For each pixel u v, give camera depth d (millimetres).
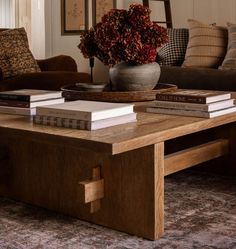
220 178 2477
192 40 4082
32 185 2057
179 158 1929
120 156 1736
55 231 1782
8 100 2037
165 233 1757
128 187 1734
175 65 4219
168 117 1937
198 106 1943
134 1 6109
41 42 5824
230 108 2041
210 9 5770
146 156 1674
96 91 2334
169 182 2404
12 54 3939
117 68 2373
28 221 1881
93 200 1757
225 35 4129
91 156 1815
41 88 3379
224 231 1774
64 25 5723
